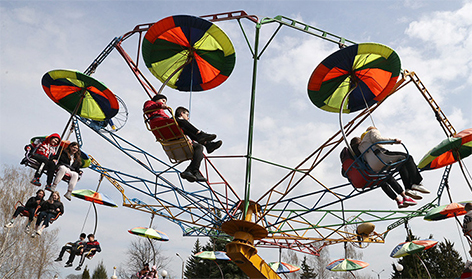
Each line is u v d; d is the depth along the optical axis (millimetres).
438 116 11578
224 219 12656
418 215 15555
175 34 9461
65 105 10023
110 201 12297
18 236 34844
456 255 42656
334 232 14547
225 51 9781
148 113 7953
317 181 10719
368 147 8828
